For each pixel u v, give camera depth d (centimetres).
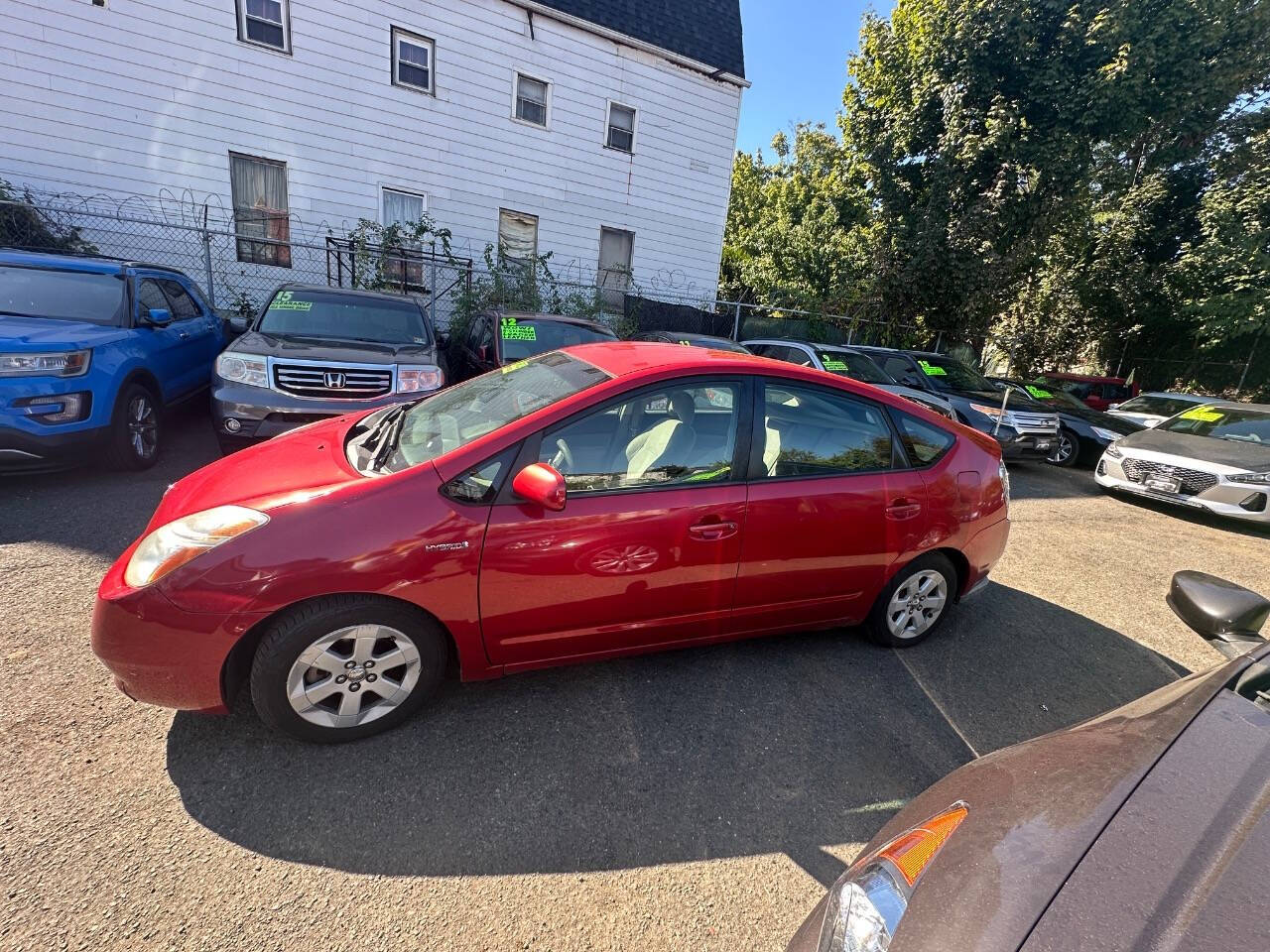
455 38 1099
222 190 1010
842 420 295
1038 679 324
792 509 272
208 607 199
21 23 870
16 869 173
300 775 215
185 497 239
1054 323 1736
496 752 235
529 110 1194
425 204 1144
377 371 497
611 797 220
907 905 113
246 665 217
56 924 159
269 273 1065
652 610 260
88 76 912
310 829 196
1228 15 1087
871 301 1391
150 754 218
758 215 2877
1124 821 119
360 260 1071
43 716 229
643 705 271
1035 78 1127
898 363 960
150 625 198
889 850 131
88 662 260
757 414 274
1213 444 726
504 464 231
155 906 167
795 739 258
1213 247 1355
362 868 185
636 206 1326
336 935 164
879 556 301
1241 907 100
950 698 298
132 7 911
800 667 311
